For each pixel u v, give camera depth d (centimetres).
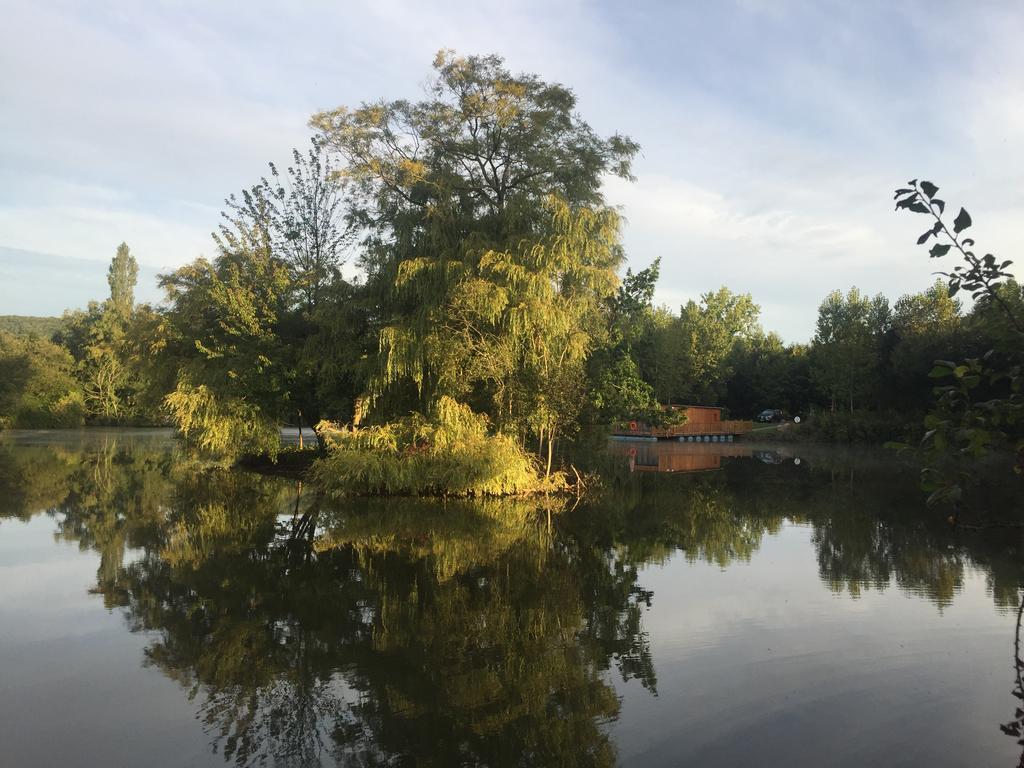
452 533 1243
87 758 439
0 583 875
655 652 632
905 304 4559
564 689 546
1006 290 384
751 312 7225
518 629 703
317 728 482
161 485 1948
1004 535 1216
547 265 1648
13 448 3256
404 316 1808
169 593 833
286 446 2922
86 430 5325
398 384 1900
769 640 657
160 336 2341
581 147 2002
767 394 6322
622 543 1157
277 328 2245
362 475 1689
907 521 1367
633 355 3841
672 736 460
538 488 1806
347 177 1981
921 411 3969
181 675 583
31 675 580
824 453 3478
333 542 1152
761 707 504
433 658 622
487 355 1680
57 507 1518
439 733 475
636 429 4744
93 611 756
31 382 5569
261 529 1269
